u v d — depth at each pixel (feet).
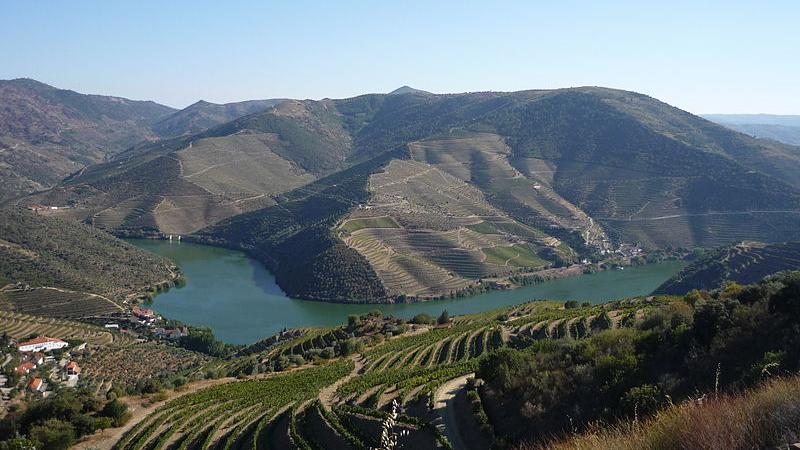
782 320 95.04
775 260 426.51
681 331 114.01
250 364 297.94
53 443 160.45
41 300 475.31
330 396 194.80
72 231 654.53
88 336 414.21
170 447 172.45
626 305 294.87
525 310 372.79
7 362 320.50
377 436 139.54
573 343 134.31
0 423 173.88
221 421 188.14
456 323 371.35
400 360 252.21
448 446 114.62
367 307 523.70
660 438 40.88
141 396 223.10
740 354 94.07
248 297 556.92
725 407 40.88
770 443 36.42
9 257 535.19
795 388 40.70
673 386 91.25
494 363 140.67
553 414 106.01
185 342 415.64
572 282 593.42
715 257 480.23
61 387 285.02
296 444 153.28
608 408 95.55
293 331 410.11
